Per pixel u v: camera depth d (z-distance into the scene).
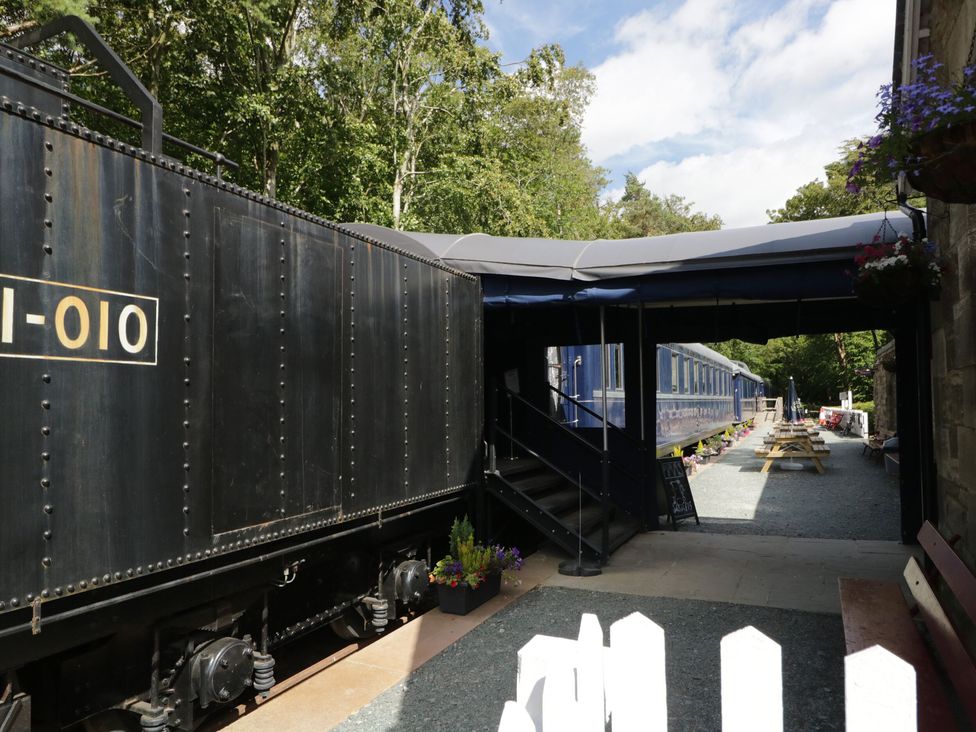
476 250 5.93
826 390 43.69
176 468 2.74
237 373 3.09
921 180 2.76
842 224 5.37
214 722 3.30
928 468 5.87
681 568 6.04
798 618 4.59
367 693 3.54
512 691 3.52
